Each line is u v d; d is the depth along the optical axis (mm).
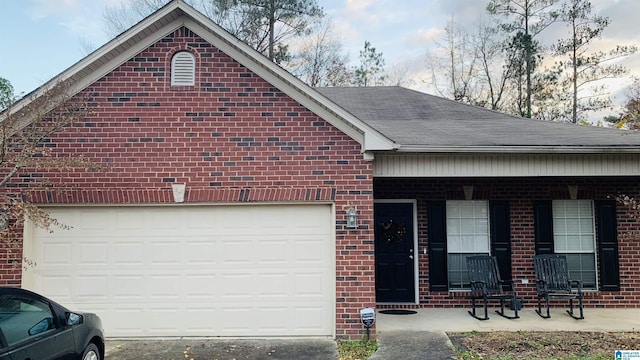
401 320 9180
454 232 10547
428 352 7227
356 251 8133
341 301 8062
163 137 8312
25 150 7129
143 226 8398
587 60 25844
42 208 8289
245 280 8344
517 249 10367
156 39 8414
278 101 8375
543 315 9469
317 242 8375
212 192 8250
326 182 8258
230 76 8398
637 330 8352
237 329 8266
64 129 8227
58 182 8203
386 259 10531
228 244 8391
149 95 8352
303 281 8328
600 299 10211
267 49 25422
